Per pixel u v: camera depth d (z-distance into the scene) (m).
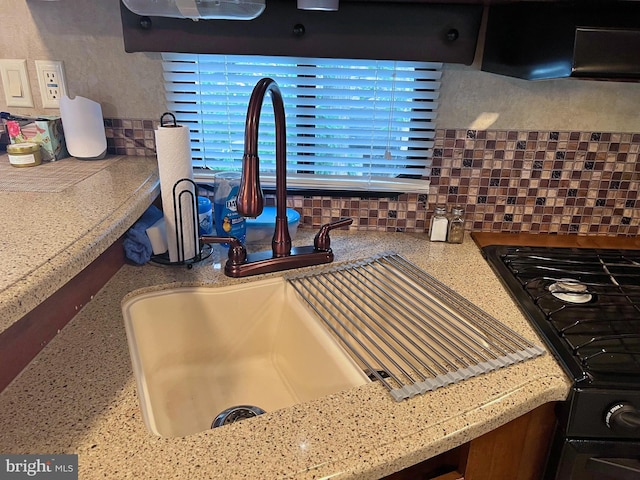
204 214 1.24
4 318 0.57
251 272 1.11
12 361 0.75
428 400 0.73
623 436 0.79
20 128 1.23
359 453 0.63
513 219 1.40
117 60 1.27
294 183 1.38
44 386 0.74
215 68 1.27
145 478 0.58
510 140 1.32
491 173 1.35
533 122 1.30
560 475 0.81
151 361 1.05
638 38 0.78
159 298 1.06
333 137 1.35
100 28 1.24
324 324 0.98
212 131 1.35
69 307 0.92
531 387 0.76
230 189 1.20
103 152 1.29
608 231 1.41
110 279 1.08
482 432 0.70
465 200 1.38
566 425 0.79
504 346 0.86
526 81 1.26
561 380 0.78
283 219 1.15
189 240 1.15
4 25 1.24
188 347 1.11
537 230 1.41
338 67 1.26
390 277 1.15
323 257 1.19
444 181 1.37
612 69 0.80
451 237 1.34
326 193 1.37
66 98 1.22
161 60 1.26
